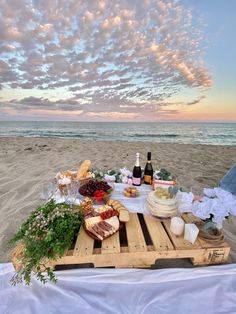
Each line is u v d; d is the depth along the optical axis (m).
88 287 1.30
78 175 2.16
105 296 1.25
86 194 1.81
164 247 1.28
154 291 1.28
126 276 1.34
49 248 1.19
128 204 1.76
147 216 1.59
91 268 1.43
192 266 1.55
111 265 1.29
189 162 5.89
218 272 1.39
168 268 1.46
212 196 1.32
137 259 1.29
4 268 1.45
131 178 2.27
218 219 1.21
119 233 1.46
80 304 1.19
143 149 8.20
